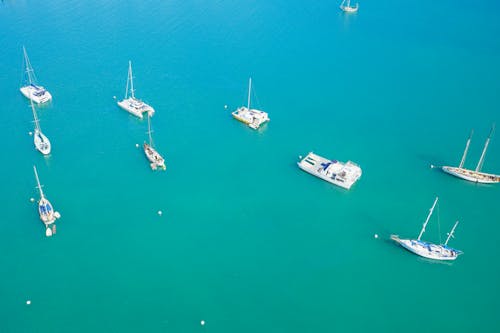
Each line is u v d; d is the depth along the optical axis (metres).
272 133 120.06
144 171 106.00
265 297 80.31
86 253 86.69
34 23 168.12
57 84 133.38
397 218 96.25
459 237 92.06
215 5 190.38
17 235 89.31
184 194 100.62
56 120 119.88
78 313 76.31
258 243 90.44
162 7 186.25
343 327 75.75
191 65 146.00
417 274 85.31
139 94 131.00
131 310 77.12
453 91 137.25
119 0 190.50
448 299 81.00
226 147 114.88
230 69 145.12
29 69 139.38
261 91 135.38
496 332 75.56
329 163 107.50
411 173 107.88
